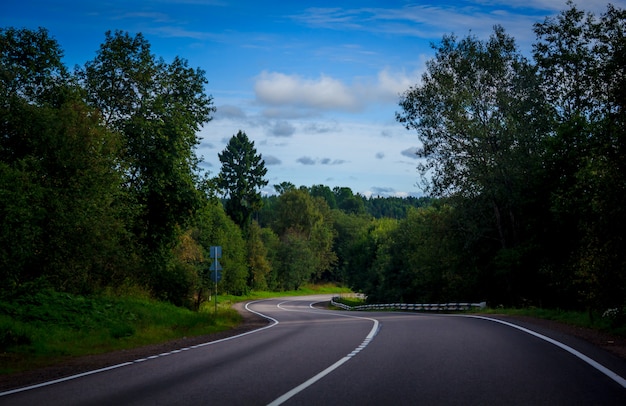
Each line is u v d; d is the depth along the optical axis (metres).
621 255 18.08
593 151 18.98
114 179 24.88
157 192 32.53
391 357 11.39
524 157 38.62
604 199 18.08
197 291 38.88
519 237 42.44
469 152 40.47
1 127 22.92
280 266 125.44
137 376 10.03
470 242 43.00
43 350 14.92
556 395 7.30
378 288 76.06
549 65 39.50
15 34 26.92
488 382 8.27
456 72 42.09
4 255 17.91
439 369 9.61
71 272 23.48
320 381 8.66
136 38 33.00
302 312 49.00
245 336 19.61
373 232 105.06
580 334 16.45
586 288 19.83
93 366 11.96
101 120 26.16
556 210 31.94
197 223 37.00
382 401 7.03
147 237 34.59
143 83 32.59
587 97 37.69
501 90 40.59
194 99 35.12
